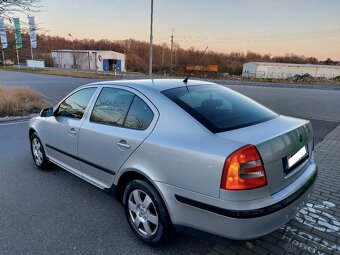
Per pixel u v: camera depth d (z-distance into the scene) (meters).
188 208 2.26
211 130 2.29
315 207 3.40
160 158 2.40
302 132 2.59
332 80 42.44
